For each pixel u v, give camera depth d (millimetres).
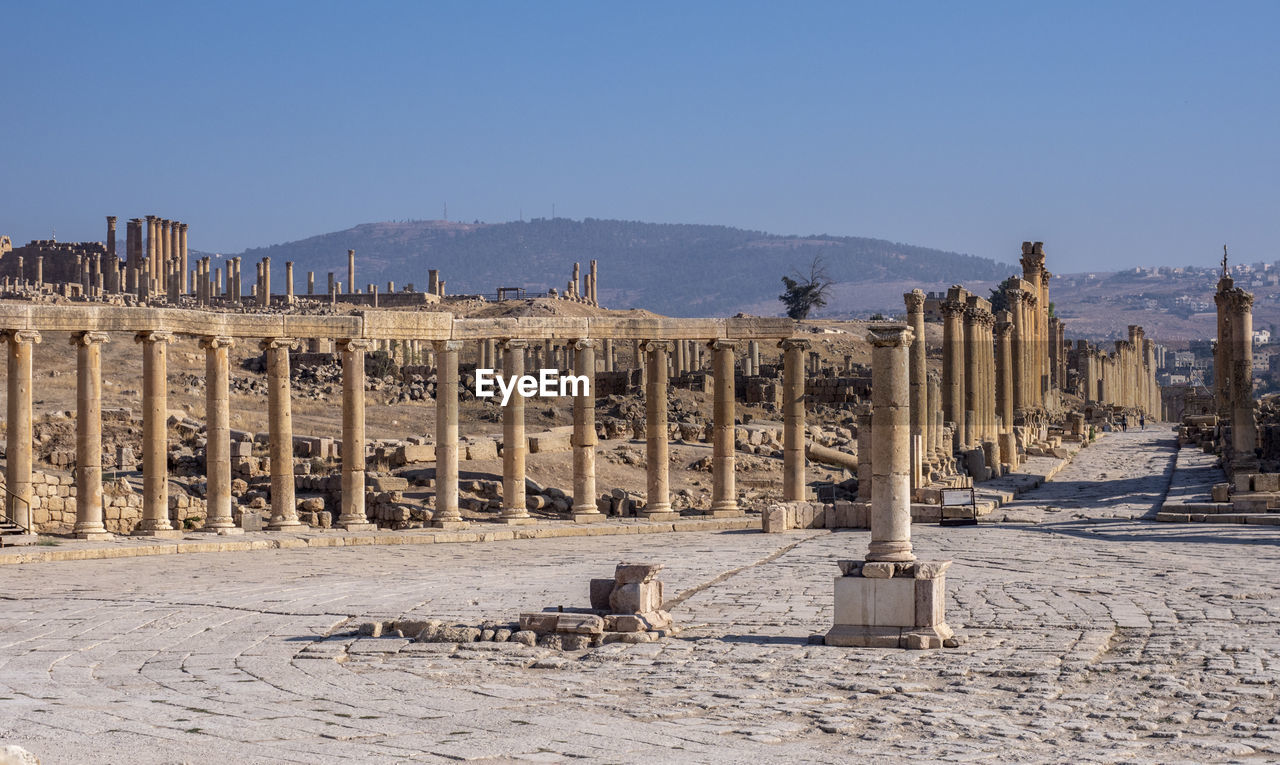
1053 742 17641
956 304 73625
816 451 71688
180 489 54719
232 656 24547
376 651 25000
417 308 170000
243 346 114625
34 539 43812
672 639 25953
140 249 184750
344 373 50562
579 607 27688
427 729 18469
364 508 50562
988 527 49688
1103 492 64875
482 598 31750
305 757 16625
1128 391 160125
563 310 162875
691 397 95812
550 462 64938
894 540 25484
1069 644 24375
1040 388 100188
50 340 98750
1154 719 18906
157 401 47594
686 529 51750
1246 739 17625
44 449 60625
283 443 49594
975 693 20797
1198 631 25391
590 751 17062
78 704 20125
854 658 23719
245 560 42125
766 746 17438
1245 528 47062
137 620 28828
